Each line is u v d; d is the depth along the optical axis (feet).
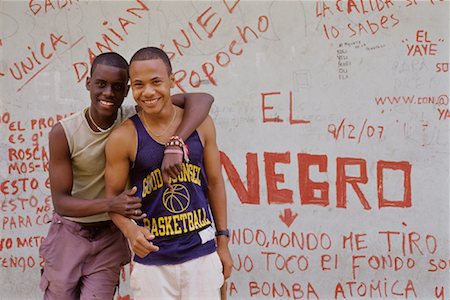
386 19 13.43
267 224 13.73
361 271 13.74
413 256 13.70
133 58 8.96
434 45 13.44
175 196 9.14
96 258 10.41
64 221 10.30
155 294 9.24
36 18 13.53
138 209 9.10
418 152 13.57
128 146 9.14
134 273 9.39
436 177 13.60
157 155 9.11
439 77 13.48
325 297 13.78
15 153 13.71
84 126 9.69
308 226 13.70
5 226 13.80
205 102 9.66
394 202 13.66
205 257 9.36
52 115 13.66
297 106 13.56
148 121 9.24
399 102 13.52
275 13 13.44
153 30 13.52
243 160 13.66
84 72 13.60
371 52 13.48
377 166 13.60
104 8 13.51
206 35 13.50
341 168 13.62
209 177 9.84
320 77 13.52
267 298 13.82
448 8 13.41
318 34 13.46
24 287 13.88
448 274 13.67
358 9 13.43
